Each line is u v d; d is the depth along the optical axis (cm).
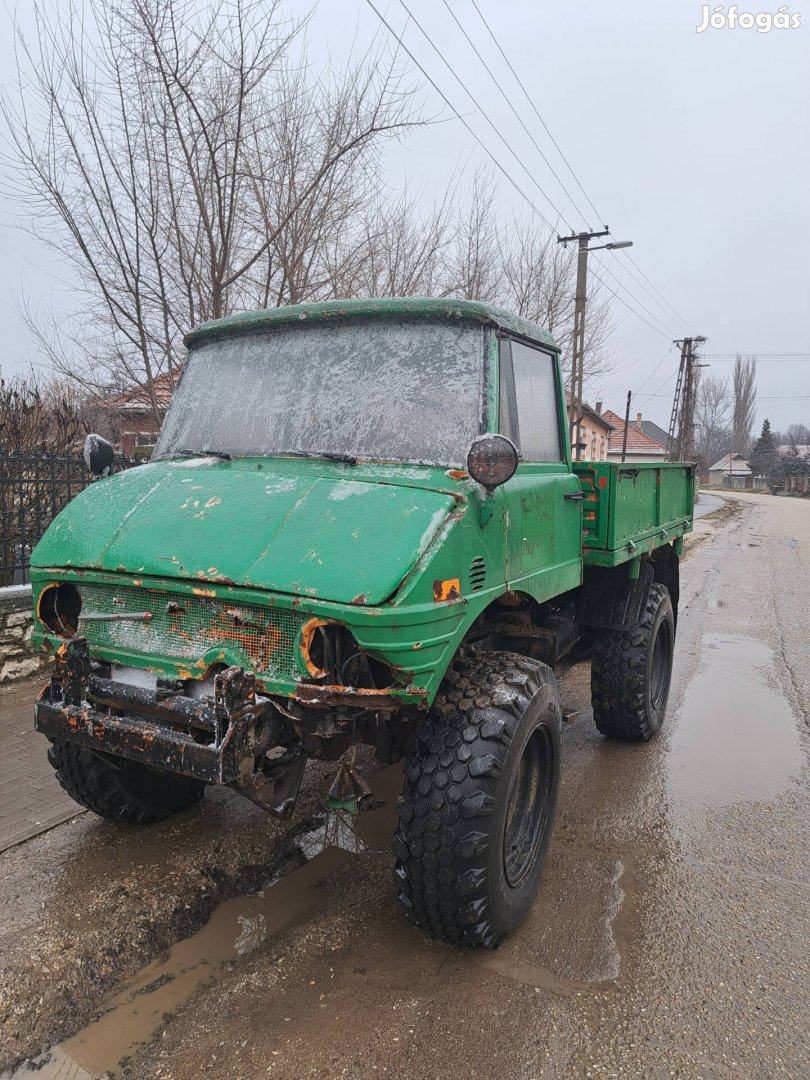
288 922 325
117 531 301
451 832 276
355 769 296
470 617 286
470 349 333
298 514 278
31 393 938
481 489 295
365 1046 252
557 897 346
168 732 267
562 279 1734
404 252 1138
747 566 1531
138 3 706
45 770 459
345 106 842
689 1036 261
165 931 313
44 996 271
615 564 438
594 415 3606
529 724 301
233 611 267
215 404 373
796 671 752
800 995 283
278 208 824
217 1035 258
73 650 290
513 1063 246
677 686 694
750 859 386
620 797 455
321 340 361
